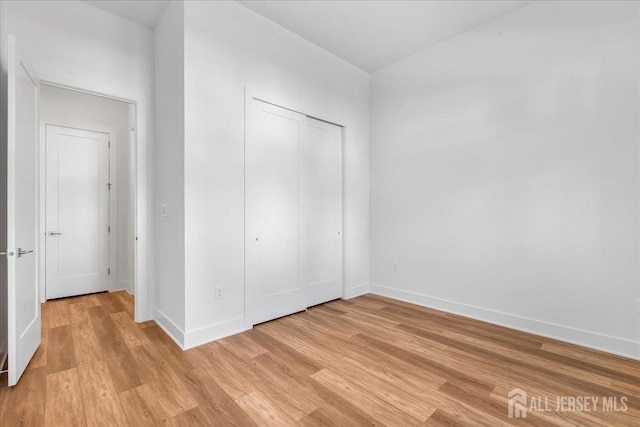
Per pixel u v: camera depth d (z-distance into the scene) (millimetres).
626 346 2398
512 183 2984
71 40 2691
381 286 4172
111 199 4273
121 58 2961
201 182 2611
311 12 3006
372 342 2664
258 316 3047
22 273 2133
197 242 2590
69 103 4000
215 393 1909
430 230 3635
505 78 3023
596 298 2535
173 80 2701
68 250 3986
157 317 3102
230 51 2805
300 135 3432
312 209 3650
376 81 4219
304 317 3285
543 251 2803
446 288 3490
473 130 3260
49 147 3881
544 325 2795
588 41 2549
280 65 3209
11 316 1944
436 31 3322
